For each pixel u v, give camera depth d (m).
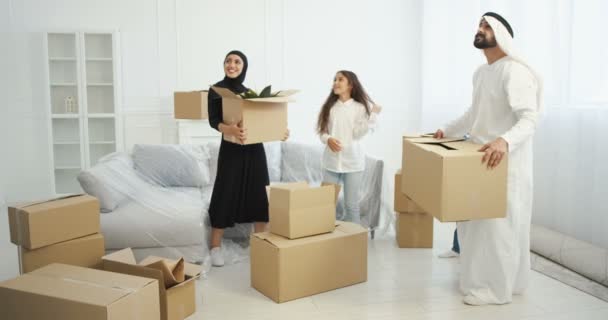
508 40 2.39
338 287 2.71
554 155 3.62
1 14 4.70
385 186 3.62
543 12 3.63
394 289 2.71
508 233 2.47
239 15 5.20
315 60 5.36
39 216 2.20
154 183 3.38
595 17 3.20
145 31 5.11
